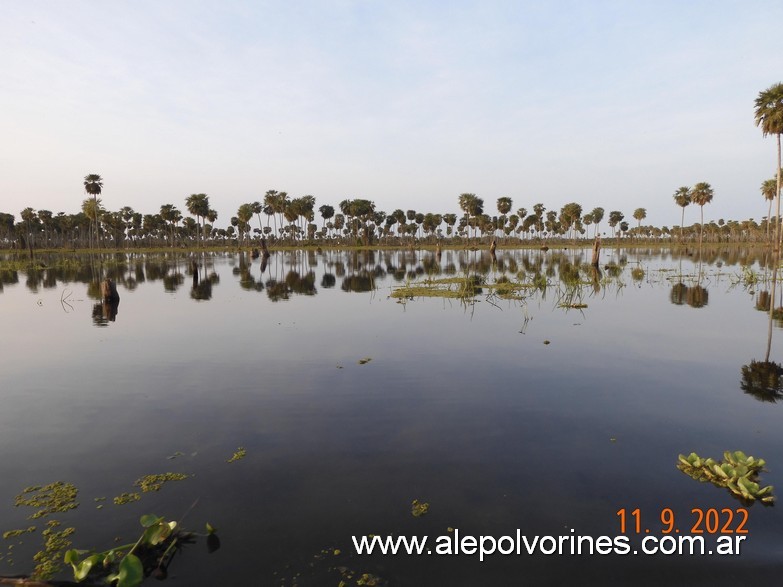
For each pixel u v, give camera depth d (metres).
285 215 98.12
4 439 6.36
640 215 120.75
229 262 53.91
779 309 16.77
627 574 3.75
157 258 64.31
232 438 6.32
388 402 7.67
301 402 7.71
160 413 7.28
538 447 5.96
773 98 38.03
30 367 9.97
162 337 12.98
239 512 4.59
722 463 5.45
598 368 9.54
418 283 27.72
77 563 3.78
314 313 17.06
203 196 93.25
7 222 99.12
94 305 19.55
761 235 115.25
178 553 4.01
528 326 14.15
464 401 7.69
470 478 5.20
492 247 59.91
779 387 8.24
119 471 5.45
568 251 82.75
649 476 5.23
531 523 4.40
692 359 10.18
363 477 5.23
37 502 4.82
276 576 3.73
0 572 3.83
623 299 19.78
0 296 22.70
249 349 11.49
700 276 29.86
